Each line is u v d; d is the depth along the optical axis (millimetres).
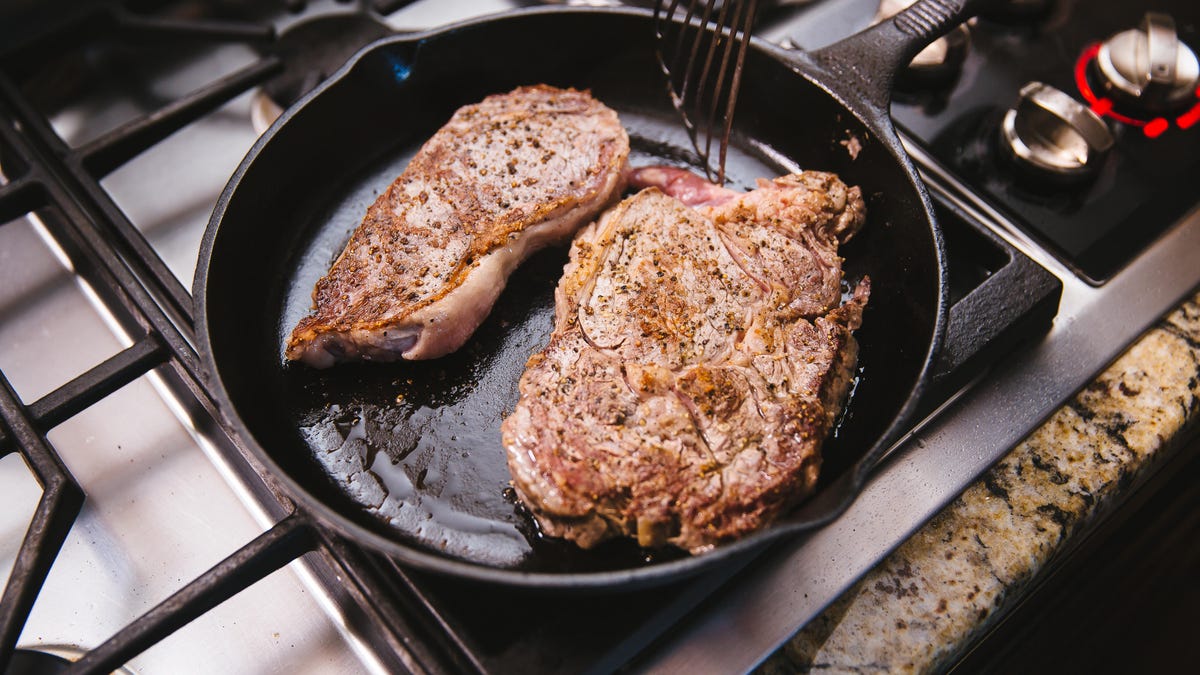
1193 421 566
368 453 562
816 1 704
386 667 503
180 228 638
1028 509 535
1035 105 617
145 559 528
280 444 562
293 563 525
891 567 521
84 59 705
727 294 574
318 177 644
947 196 625
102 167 631
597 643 488
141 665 502
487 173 617
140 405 569
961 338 548
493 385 583
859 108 588
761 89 646
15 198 604
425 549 532
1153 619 767
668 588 500
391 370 588
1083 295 593
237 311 588
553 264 624
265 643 508
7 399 532
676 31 653
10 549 538
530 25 649
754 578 513
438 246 593
